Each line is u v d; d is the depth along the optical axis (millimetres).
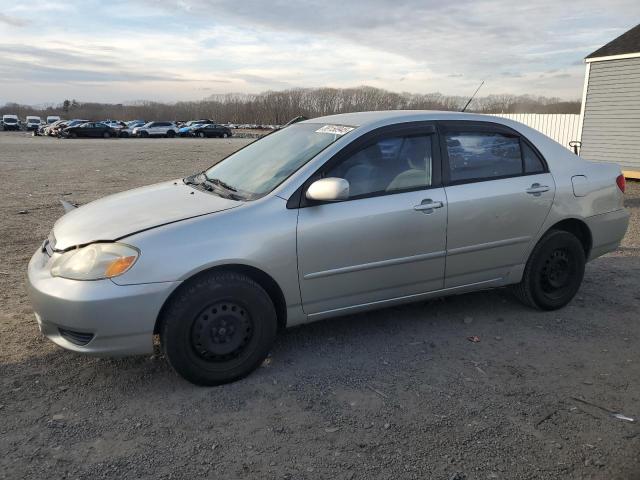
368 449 2824
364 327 4367
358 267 3775
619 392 3414
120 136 53156
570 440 2910
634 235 7750
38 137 49500
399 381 3527
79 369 3641
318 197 3475
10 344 3990
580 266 4762
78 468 2662
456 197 4066
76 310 3119
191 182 4391
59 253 3385
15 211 9453
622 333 4312
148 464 2699
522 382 3529
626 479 2611
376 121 3986
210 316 3352
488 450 2820
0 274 5699
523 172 4449
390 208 3818
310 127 4426
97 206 3949
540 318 4598
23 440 2873
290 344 4055
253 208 3498
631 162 14664
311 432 2971
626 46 14391
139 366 3691
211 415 3131
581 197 4660
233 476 2617
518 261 4480
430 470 2664
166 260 3209
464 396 3348
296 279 3596
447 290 4250
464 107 5082
